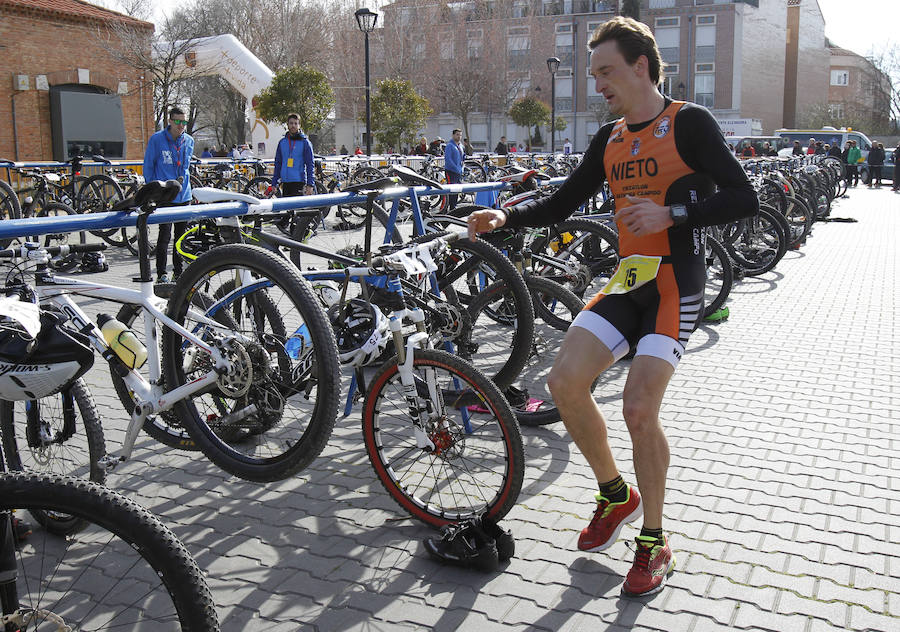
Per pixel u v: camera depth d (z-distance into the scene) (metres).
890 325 6.82
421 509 3.24
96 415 3.20
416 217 4.59
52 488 1.87
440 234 4.04
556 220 3.14
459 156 16.34
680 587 2.82
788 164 17.27
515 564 2.99
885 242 12.43
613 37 2.71
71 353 2.47
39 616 1.94
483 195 7.09
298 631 2.61
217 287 3.58
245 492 3.64
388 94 28.75
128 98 23.23
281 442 3.98
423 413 3.21
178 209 3.32
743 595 2.76
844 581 2.85
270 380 3.27
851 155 28.70
